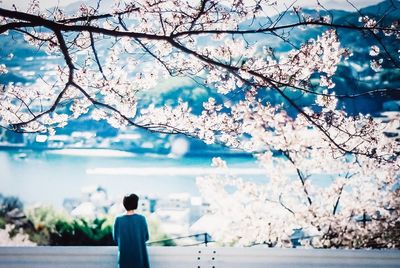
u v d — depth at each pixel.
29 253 4.26
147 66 7.48
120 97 7.78
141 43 6.78
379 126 7.52
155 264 4.33
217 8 6.62
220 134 7.99
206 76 7.27
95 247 4.31
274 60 7.01
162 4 6.62
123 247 4.14
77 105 8.02
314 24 5.41
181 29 6.91
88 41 7.29
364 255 4.15
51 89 8.04
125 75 7.62
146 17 6.80
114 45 7.20
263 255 4.24
